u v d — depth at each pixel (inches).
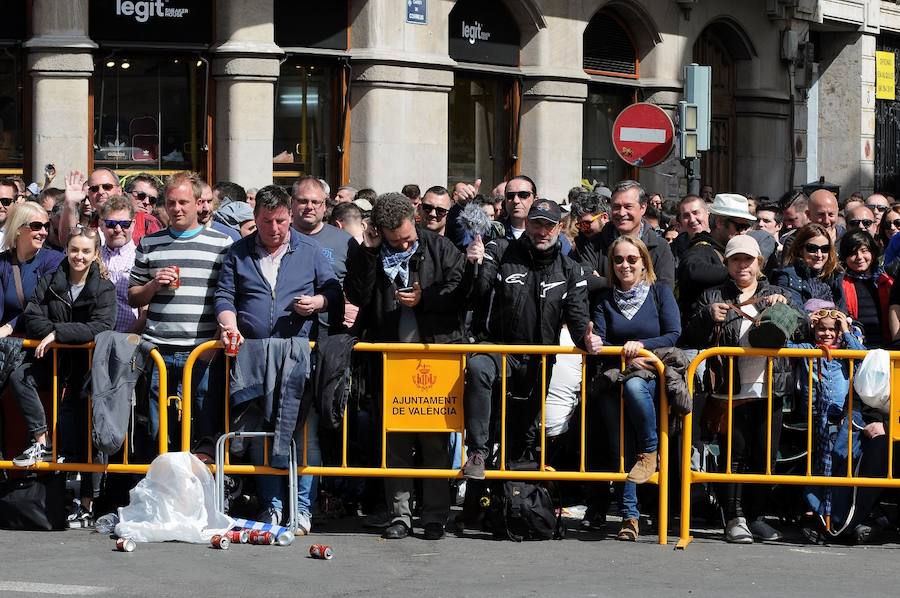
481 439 347.9
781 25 1040.8
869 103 1213.1
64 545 337.7
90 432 355.6
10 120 649.6
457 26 770.2
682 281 382.9
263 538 341.4
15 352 351.9
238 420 353.7
